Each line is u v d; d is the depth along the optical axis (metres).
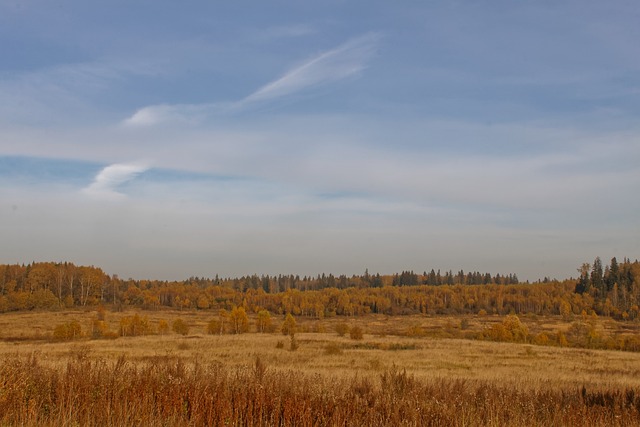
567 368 36.56
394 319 135.38
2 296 110.00
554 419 10.55
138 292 154.38
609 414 11.48
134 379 10.34
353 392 11.09
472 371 31.88
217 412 9.12
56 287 127.81
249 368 13.74
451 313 152.12
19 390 9.12
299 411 9.21
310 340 59.28
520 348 55.12
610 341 64.06
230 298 164.00
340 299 152.62
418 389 13.38
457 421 9.74
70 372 10.51
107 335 61.47
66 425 7.94
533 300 152.88
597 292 147.12
